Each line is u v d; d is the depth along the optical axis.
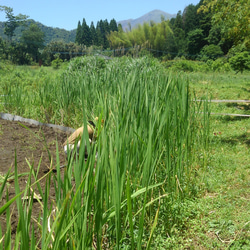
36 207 3.73
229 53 32.22
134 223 3.30
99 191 2.36
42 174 4.71
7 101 8.75
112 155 2.35
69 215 2.01
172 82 4.69
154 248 3.23
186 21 82.44
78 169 2.24
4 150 5.71
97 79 7.41
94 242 3.05
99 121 2.46
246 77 22.16
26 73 25.00
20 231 1.73
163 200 3.69
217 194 4.57
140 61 12.45
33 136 6.74
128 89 3.96
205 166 5.11
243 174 5.09
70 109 7.61
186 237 3.58
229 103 12.14
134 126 3.39
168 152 3.57
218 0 10.12
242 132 7.87
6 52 60.94
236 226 3.71
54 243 1.90
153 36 70.94
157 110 3.68
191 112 5.30
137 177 3.23
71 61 13.70
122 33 72.88
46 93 8.40
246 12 9.27
